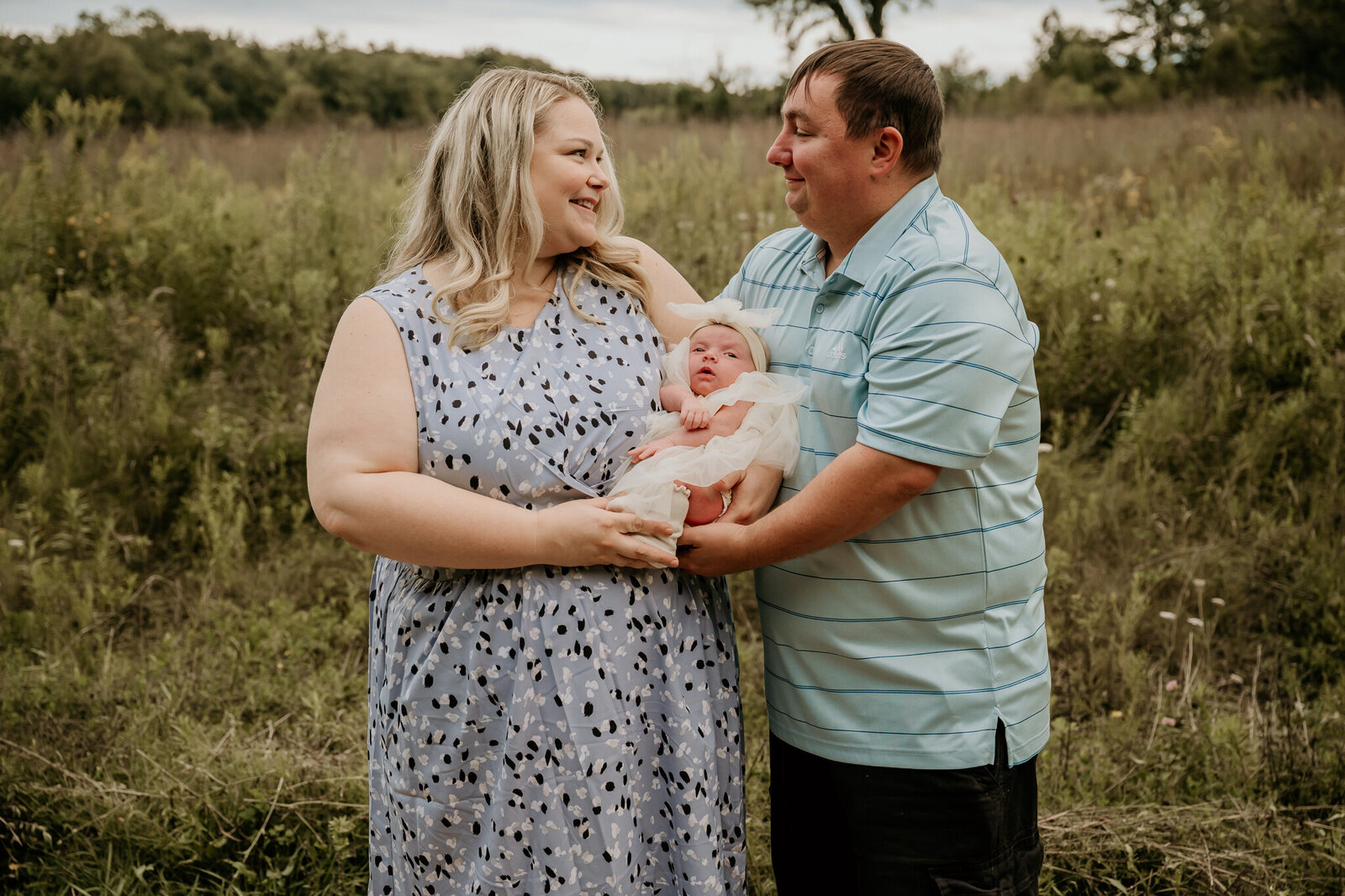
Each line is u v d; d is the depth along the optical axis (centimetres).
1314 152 862
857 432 189
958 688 188
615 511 184
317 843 271
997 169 999
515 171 190
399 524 179
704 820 194
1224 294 526
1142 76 2531
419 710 191
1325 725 304
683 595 199
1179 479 454
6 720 318
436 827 191
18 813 279
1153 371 511
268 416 496
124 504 450
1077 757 303
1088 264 572
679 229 612
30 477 442
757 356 203
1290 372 484
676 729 192
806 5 2788
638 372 203
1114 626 368
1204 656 353
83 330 531
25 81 2131
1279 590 377
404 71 2859
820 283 202
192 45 2650
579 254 210
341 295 579
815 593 195
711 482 186
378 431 184
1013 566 192
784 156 191
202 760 297
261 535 444
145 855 274
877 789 192
